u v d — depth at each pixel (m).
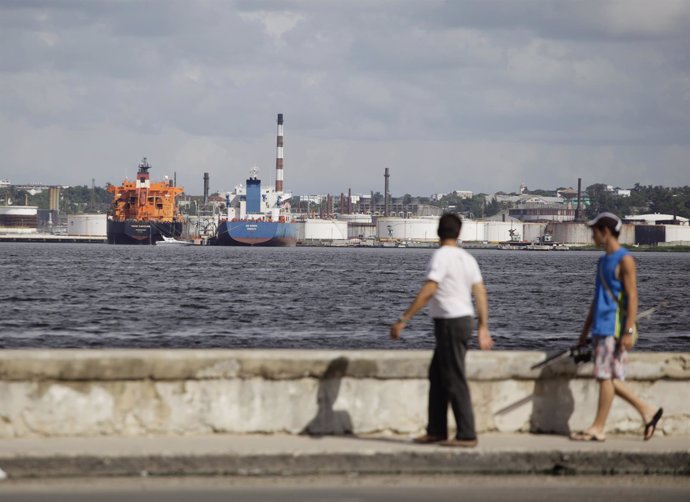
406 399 24.22
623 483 21.66
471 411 22.86
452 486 20.92
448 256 22.62
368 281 188.88
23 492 19.53
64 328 83.44
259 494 19.73
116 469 21.14
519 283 196.00
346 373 23.95
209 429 23.34
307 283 176.88
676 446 23.53
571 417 25.08
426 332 84.25
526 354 24.88
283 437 23.45
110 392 22.89
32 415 22.55
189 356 23.17
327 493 19.97
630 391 24.56
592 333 24.06
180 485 20.42
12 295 129.12
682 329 91.44
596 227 24.03
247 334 80.94
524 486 21.08
